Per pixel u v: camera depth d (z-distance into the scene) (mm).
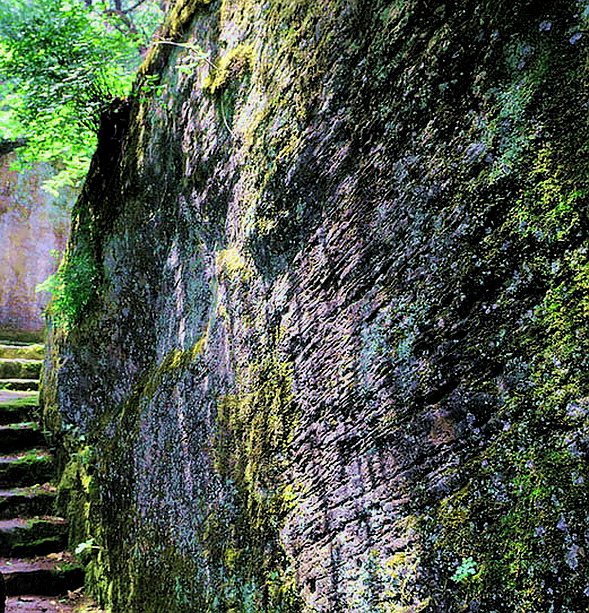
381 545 1347
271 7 2113
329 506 1557
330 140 1679
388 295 1431
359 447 1472
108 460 3307
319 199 1721
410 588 1231
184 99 2760
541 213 1087
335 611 1474
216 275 2389
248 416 2008
